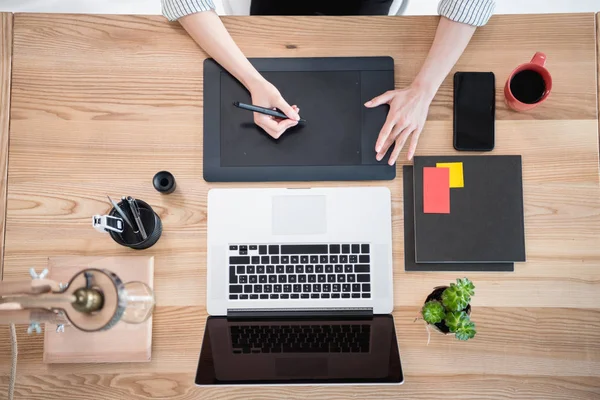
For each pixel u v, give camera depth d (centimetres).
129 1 179
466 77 105
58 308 73
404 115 102
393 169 104
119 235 99
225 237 102
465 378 100
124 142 105
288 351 95
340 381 91
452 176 104
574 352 100
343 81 105
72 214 104
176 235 104
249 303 101
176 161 105
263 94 102
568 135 105
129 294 84
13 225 103
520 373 100
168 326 101
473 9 100
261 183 105
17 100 105
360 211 103
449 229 103
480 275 103
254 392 99
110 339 99
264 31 107
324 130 105
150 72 106
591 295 102
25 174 104
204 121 105
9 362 100
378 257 102
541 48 106
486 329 101
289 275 102
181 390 100
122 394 99
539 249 103
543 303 102
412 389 100
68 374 100
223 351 95
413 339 101
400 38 107
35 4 176
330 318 100
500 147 105
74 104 105
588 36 106
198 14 102
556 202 104
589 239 103
